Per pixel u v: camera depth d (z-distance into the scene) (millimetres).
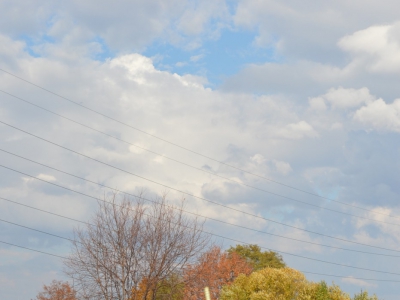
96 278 39344
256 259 76125
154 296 39562
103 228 40656
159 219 41156
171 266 40781
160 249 40375
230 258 63625
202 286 46594
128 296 39125
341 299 38594
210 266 57156
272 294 40625
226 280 59281
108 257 39844
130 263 40031
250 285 42562
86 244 40125
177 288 41625
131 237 40219
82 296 39500
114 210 41156
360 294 38781
